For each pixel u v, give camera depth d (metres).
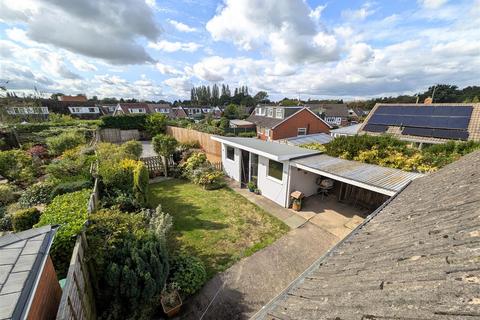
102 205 6.47
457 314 1.08
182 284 4.76
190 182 12.33
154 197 10.20
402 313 1.29
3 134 15.61
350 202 9.51
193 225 7.75
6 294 1.71
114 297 3.99
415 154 8.13
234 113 46.47
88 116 51.12
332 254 2.75
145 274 3.93
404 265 1.76
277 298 2.24
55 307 2.91
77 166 8.92
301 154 8.98
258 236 7.12
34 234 2.52
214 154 15.45
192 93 103.94
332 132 20.16
